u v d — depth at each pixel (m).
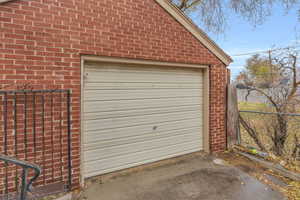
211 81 4.41
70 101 2.82
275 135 4.30
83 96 3.04
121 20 3.24
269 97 5.13
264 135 4.54
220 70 4.56
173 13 3.81
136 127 3.65
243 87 6.32
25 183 1.32
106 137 3.33
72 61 2.82
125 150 3.54
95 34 3.00
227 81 4.72
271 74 6.53
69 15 2.79
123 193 2.82
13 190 2.49
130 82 3.55
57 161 2.75
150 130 3.82
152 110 3.83
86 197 2.71
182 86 4.22
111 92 3.36
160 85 3.92
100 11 3.04
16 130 2.45
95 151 3.23
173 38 3.84
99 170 3.28
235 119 4.82
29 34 2.51
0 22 2.35
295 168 3.54
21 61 2.47
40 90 2.50
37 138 2.60
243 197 2.69
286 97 4.98
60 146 2.77
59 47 2.72
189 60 4.05
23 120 2.50
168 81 4.02
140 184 3.08
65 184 2.80
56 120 2.73
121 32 3.24
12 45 2.41
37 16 2.56
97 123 3.23
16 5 2.43
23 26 2.48
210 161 4.03
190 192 2.84
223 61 4.57
